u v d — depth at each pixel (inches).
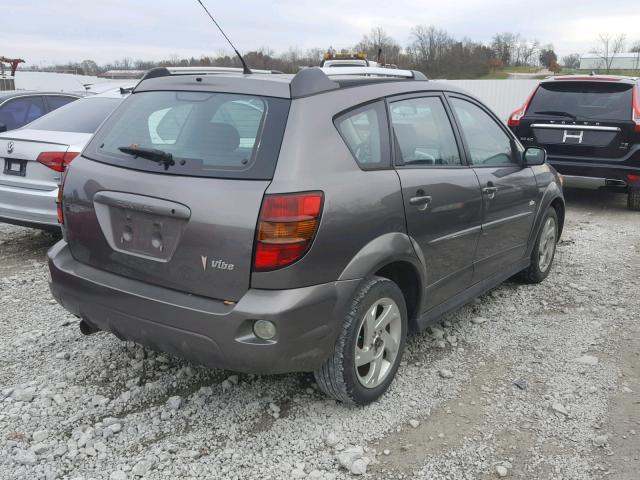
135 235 115.3
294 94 114.0
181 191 109.0
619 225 304.8
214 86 122.0
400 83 140.6
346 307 113.8
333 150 114.0
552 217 208.4
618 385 139.7
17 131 241.8
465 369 147.0
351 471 107.5
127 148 119.9
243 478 105.6
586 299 195.8
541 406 130.5
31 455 108.3
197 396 129.6
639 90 323.3
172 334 110.4
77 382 135.9
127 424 120.0
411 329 142.0
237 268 104.6
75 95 392.8
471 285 162.9
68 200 126.5
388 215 121.5
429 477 107.0
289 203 103.6
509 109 1162.0
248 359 105.3
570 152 323.9
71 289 124.8
